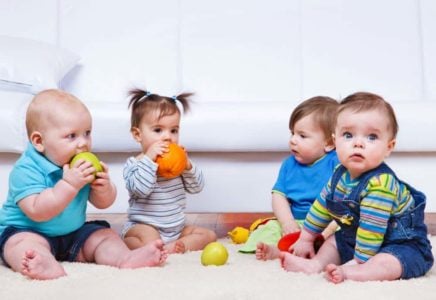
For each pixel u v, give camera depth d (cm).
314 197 161
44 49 202
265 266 125
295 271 119
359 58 222
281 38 225
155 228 155
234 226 215
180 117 167
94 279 110
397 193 116
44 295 99
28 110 132
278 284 105
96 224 141
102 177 129
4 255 127
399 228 117
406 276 114
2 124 165
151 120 156
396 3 226
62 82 218
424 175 176
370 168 117
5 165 176
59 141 129
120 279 109
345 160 118
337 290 101
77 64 222
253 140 172
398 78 219
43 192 125
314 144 161
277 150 175
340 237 125
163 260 125
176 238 158
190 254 146
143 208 156
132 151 174
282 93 219
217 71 222
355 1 227
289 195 164
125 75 221
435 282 110
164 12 229
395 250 115
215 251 128
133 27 228
